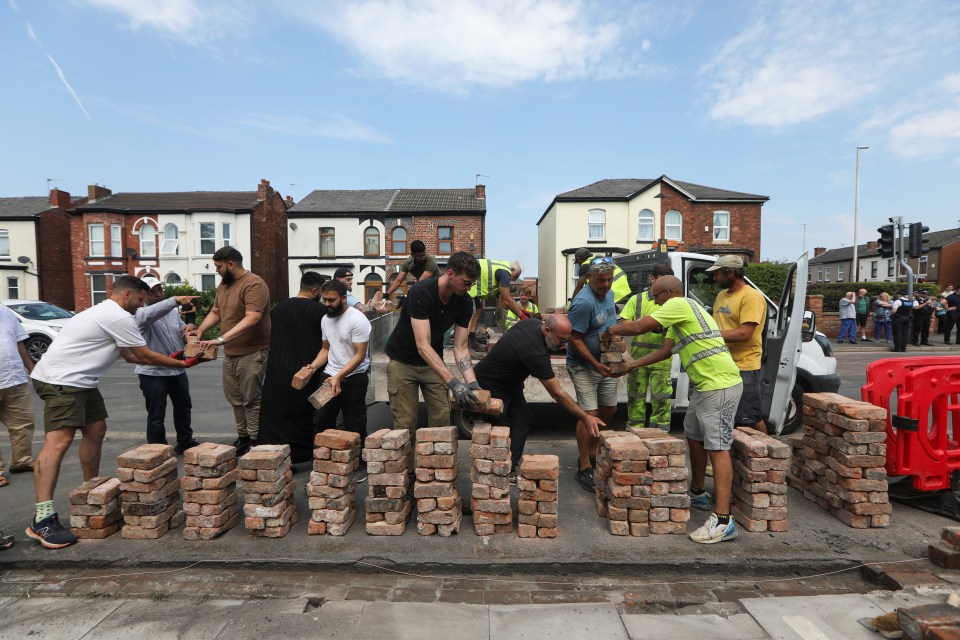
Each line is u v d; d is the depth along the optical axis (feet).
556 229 79.10
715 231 78.54
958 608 7.67
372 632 8.28
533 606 9.01
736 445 11.93
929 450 12.03
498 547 10.66
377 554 10.36
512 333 12.74
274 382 14.92
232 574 10.08
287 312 15.01
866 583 9.73
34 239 90.07
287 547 10.69
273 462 10.92
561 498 13.42
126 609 8.98
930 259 115.96
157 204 84.17
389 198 88.38
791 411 19.22
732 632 8.24
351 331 13.82
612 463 11.24
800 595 9.34
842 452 11.66
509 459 11.19
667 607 9.00
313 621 8.58
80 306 81.05
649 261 19.63
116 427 21.67
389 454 11.18
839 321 56.90
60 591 9.57
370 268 81.76
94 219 80.33
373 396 19.02
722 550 10.44
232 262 15.60
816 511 12.42
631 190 81.66
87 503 11.09
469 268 11.32
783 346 16.63
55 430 11.18
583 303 13.55
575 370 14.35
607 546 10.68
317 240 82.17
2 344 14.99
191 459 11.00
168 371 15.79
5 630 8.41
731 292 13.99
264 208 86.94
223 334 15.85
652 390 15.34
